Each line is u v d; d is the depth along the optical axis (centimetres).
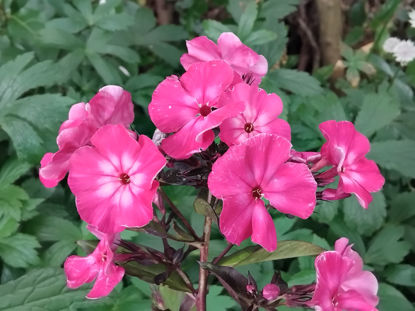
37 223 20
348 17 36
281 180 10
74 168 11
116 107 12
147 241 20
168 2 34
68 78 25
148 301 19
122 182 11
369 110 24
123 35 28
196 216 21
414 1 36
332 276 11
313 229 24
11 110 20
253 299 12
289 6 27
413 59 29
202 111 11
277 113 11
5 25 25
